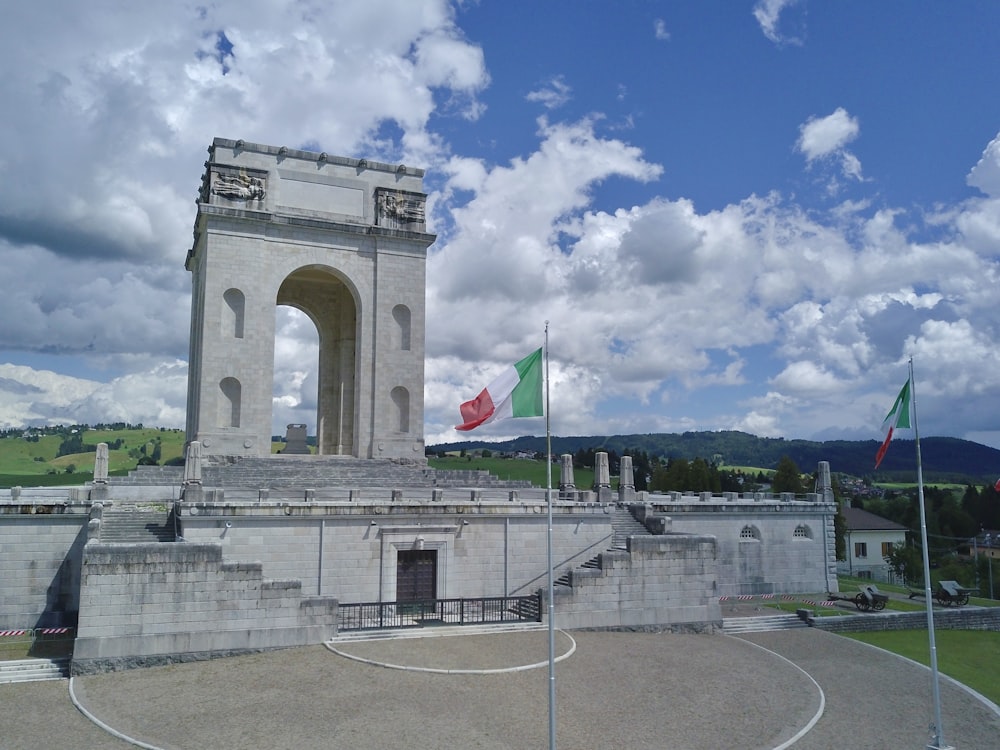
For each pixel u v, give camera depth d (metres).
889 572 88.12
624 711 26.80
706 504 53.56
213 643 31.88
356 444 56.66
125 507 39.91
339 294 65.88
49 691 28.50
